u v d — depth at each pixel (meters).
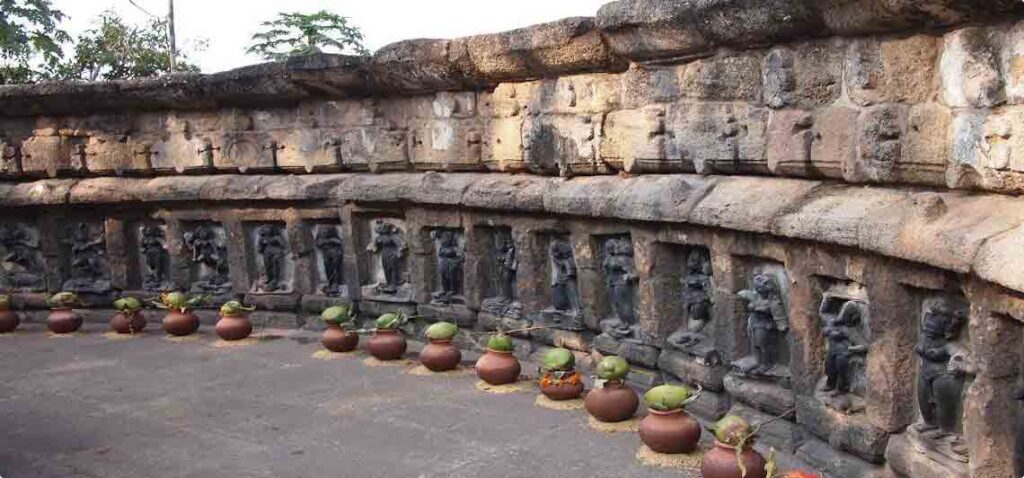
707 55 5.77
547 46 6.89
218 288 10.17
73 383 7.51
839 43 4.79
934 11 4.06
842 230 4.42
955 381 4.06
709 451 4.87
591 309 7.07
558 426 5.92
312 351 8.53
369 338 9.04
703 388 5.86
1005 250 3.40
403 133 8.88
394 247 9.11
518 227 7.66
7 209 10.53
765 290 5.35
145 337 9.41
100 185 10.21
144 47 20.27
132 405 6.79
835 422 4.71
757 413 5.45
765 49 5.38
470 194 7.85
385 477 5.14
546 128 7.27
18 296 10.56
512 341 7.21
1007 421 3.71
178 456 5.62
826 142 4.88
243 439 5.92
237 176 9.88
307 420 6.29
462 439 5.74
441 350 7.44
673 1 5.60
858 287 4.68
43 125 10.43
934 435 4.12
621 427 5.81
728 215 5.33
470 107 8.19
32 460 5.62
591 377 6.93
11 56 15.25
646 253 6.33
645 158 6.34
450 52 7.73
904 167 4.41
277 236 9.90
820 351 4.98
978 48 3.88
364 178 9.05
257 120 9.80
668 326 6.33
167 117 10.14
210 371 7.82
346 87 8.95
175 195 9.95
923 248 3.87
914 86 4.33
